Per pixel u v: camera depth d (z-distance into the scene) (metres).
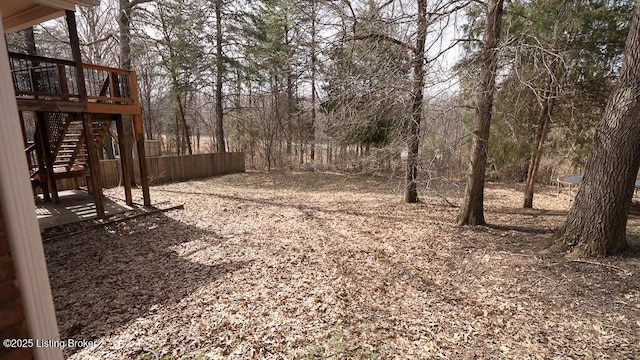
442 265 4.64
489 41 5.57
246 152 19.78
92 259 5.03
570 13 6.28
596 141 4.26
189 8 12.03
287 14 11.48
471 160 6.47
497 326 3.10
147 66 15.23
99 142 8.47
